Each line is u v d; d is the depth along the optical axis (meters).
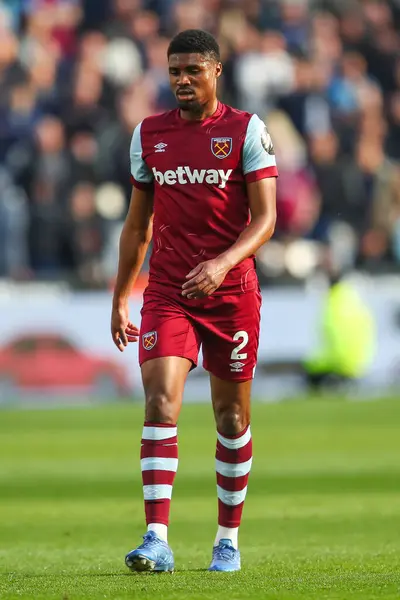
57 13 72.69
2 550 21.38
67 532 24.06
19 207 62.97
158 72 71.00
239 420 18.33
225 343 18.03
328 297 64.00
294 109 71.75
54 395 60.31
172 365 17.59
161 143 18.00
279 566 18.28
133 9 73.44
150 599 14.43
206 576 17.00
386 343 64.75
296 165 69.19
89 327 61.09
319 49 75.50
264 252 65.62
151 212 18.69
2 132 66.00
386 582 15.92
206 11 74.31
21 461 38.44
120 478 34.19
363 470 35.41
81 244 63.41
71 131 66.44
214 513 27.25
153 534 17.27
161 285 18.03
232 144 17.72
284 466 36.53
